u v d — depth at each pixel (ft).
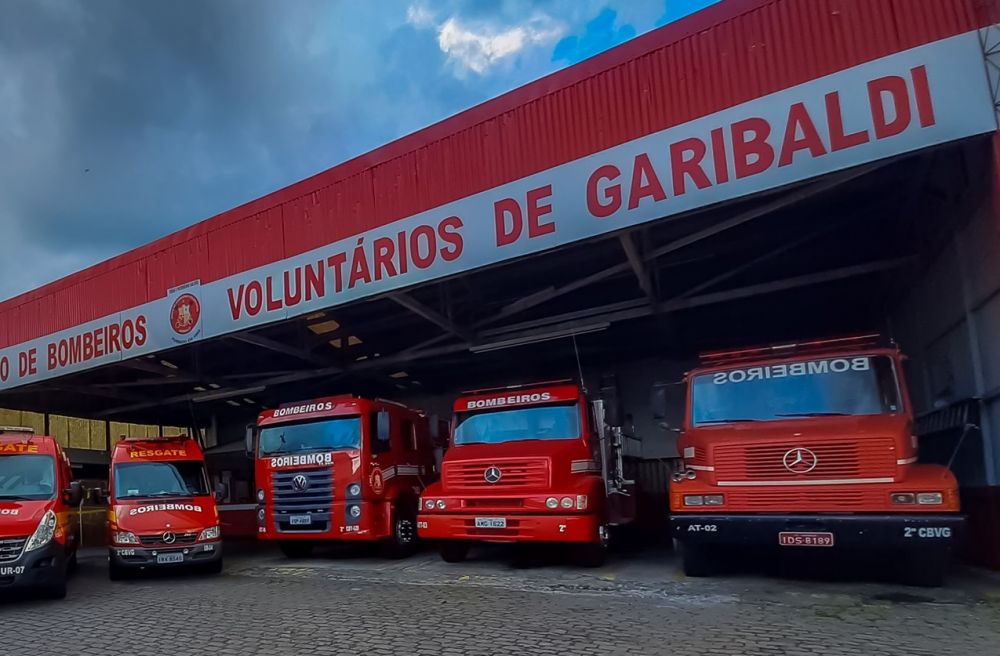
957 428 30.25
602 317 40.06
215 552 37.88
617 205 29.07
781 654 18.26
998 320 26.21
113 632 24.14
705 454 27.76
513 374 62.18
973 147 25.53
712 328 51.85
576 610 24.13
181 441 41.98
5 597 31.91
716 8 27.78
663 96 28.48
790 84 26.00
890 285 41.37
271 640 21.59
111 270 48.29
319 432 40.50
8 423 74.18
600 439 35.27
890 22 24.66
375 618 24.00
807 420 27.63
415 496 43.14
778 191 26.45
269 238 40.34
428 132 34.88
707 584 27.96
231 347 51.19
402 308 45.44
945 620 21.13
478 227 32.71
